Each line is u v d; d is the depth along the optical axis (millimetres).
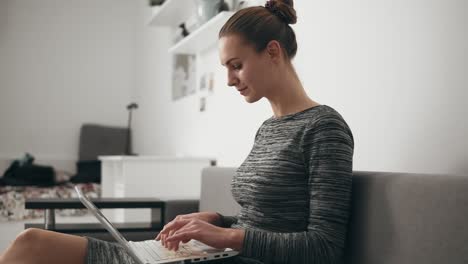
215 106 3412
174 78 4383
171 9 3920
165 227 1335
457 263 1003
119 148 5652
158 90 4926
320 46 2148
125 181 3330
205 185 2355
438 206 1058
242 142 2934
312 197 1237
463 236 998
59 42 5781
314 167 1246
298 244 1182
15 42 5648
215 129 3406
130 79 5953
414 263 1093
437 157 1486
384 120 1727
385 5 1741
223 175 2193
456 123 1421
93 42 5879
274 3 1448
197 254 1271
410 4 1622
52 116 5730
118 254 1303
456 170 1413
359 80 1871
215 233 1215
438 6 1502
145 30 5449
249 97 1441
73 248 1279
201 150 3697
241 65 1406
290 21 1465
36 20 5719
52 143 5719
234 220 1612
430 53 1527
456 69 1427
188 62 4020
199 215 1572
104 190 4160
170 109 4523
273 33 1402
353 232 1309
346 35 1963
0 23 5613
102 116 5871
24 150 5637
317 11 2178
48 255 1252
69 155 5754
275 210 1315
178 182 3414
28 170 4996
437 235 1049
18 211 4520
